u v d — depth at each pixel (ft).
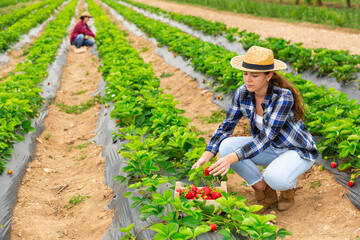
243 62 9.48
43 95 26.61
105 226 12.30
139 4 91.15
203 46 30.99
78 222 12.92
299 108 10.07
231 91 22.65
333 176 13.23
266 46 29.55
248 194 13.12
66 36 51.29
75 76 35.53
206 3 90.43
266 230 8.12
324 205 11.89
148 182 10.32
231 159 9.83
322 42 40.40
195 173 10.54
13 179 14.84
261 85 9.62
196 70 27.99
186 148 13.66
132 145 12.76
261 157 11.41
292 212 11.78
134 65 25.58
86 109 25.94
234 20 63.98
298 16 59.72
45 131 21.63
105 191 14.44
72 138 21.31
